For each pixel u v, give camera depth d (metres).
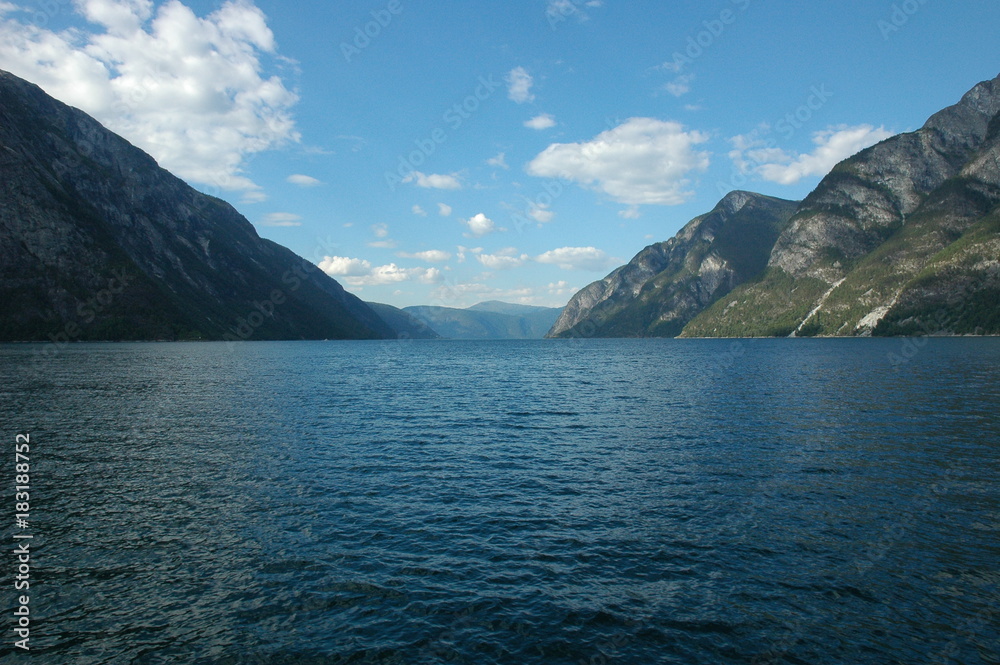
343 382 68.19
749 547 17.02
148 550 16.77
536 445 31.66
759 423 37.75
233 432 34.97
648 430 35.94
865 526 18.59
